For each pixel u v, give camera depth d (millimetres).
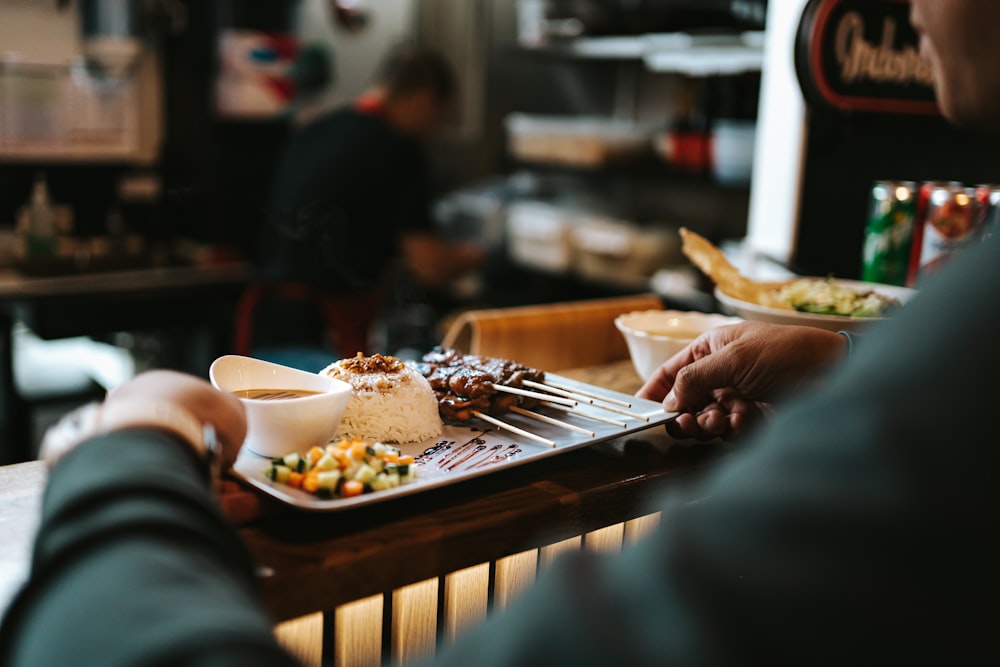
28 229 3434
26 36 3527
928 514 355
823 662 356
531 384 1122
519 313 1616
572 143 4180
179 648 402
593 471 1003
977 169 2174
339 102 4883
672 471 1014
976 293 383
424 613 872
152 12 3873
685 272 3707
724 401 1079
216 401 754
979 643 349
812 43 1927
